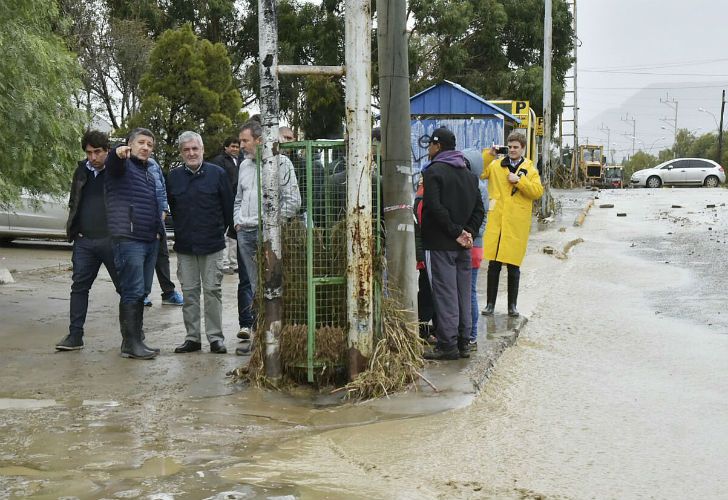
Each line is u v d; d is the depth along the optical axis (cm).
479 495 431
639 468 474
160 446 502
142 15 3091
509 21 3841
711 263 1448
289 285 641
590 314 986
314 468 468
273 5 606
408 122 707
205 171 764
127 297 744
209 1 3278
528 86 3619
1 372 685
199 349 780
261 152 626
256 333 655
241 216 776
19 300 1038
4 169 1033
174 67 2314
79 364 717
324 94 3212
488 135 1689
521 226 904
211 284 765
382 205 709
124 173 739
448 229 688
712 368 717
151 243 759
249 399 611
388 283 685
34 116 1020
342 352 637
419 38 3481
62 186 1105
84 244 771
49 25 1124
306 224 629
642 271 1362
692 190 3931
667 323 924
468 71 3716
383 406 590
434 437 527
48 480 440
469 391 624
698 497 432
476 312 768
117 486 432
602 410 593
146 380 663
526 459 488
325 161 629
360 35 605
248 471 459
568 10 4041
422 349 685
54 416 562
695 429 548
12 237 1688
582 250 1680
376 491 434
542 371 714
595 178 5678
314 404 604
